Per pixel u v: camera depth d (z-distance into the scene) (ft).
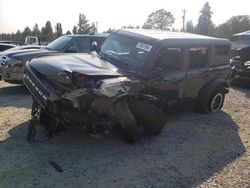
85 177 14.03
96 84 15.31
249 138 19.74
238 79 35.88
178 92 21.07
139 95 17.84
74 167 14.80
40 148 16.40
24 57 27.99
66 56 18.62
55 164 14.85
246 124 22.43
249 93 33.14
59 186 13.21
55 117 15.97
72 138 17.80
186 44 20.95
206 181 14.35
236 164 16.12
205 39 22.67
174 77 20.31
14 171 14.08
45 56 18.95
